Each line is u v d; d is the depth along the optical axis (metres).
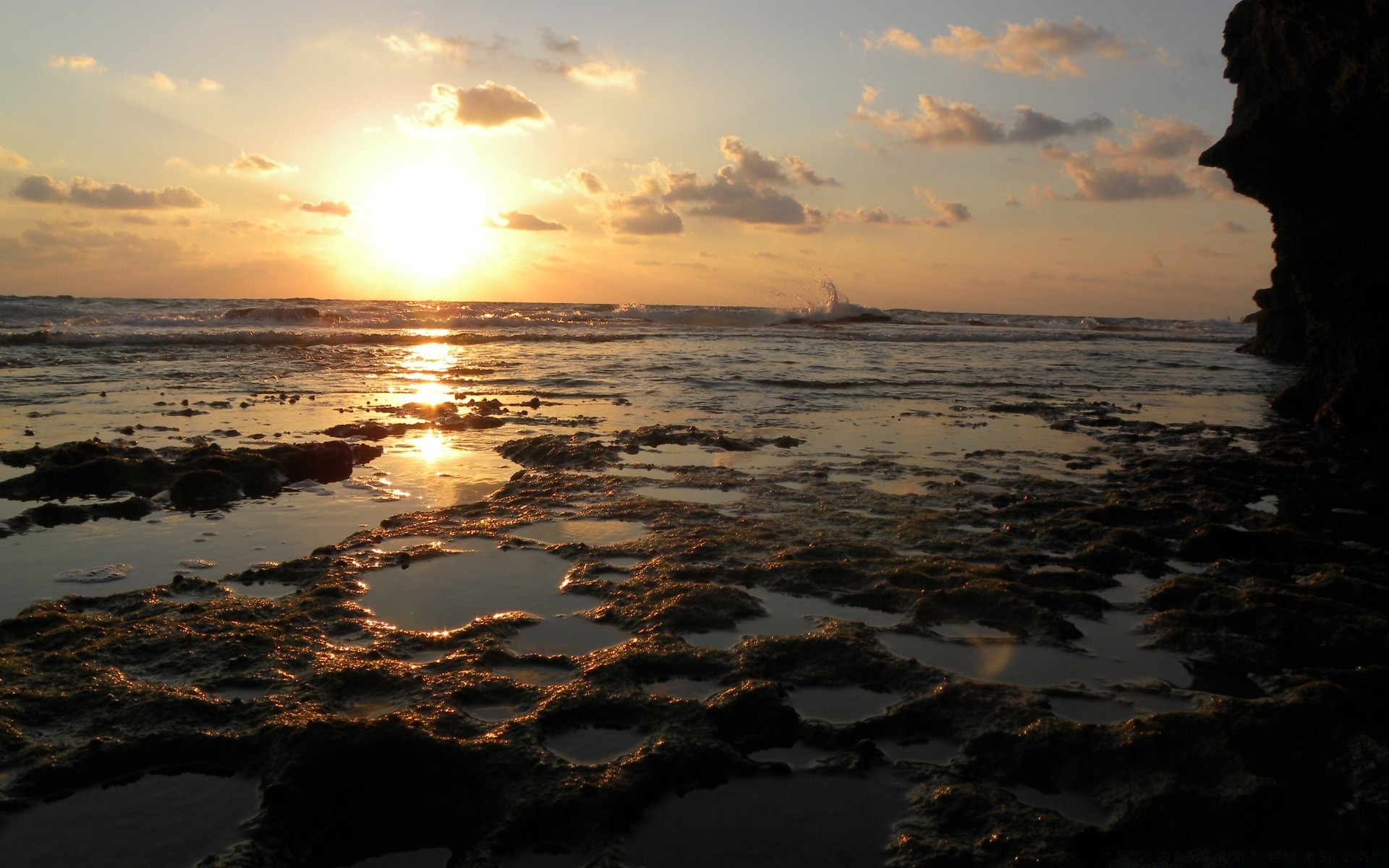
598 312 45.84
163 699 3.18
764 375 16.52
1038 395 14.66
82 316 29.12
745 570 4.91
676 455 8.66
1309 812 2.71
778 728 3.19
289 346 22.72
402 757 2.87
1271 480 7.72
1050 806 2.79
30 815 2.61
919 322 44.53
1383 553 5.45
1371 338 10.38
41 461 7.63
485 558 5.20
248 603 4.33
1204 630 4.11
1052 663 3.83
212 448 7.81
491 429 10.23
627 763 2.89
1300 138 10.33
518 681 3.50
